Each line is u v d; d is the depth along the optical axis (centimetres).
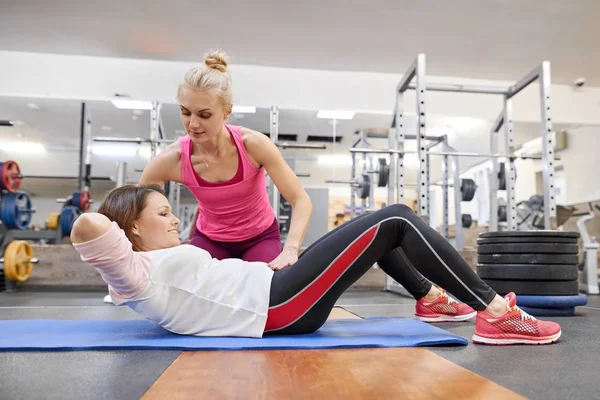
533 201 409
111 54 441
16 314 205
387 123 487
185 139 147
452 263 119
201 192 152
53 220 454
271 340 117
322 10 354
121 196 117
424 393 76
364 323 153
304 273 119
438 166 639
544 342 124
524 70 465
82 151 464
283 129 498
